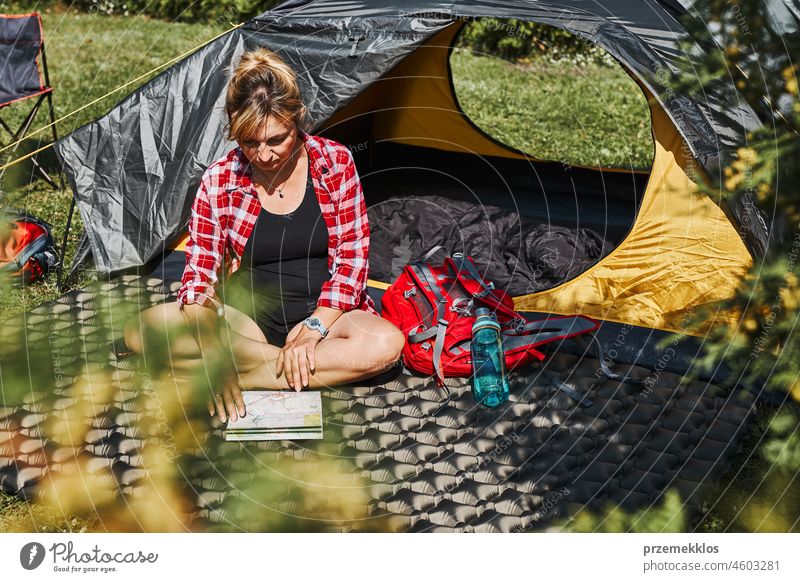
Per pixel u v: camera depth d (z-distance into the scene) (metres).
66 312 3.19
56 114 6.15
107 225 3.43
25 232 3.51
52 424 2.56
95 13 9.43
